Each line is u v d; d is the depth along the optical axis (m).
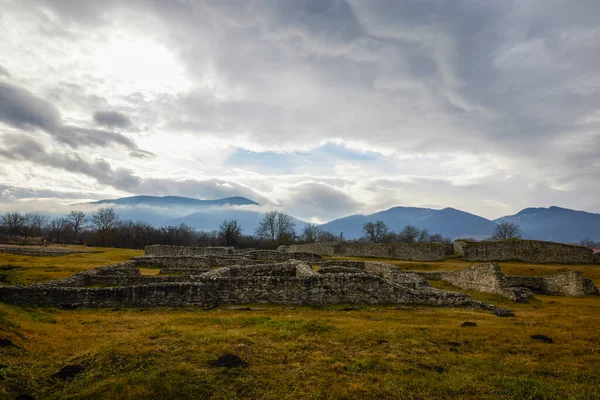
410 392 9.22
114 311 18.59
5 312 14.59
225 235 113.06
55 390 8.81
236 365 10.23
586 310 21.83
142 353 10.54
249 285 20.66
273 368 10.32
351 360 11.05
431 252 58.66
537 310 21.89
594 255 50.81
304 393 9.04
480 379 9.98
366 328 14.40
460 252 59.59
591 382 9.93
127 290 19.72
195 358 10.42
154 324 15.30
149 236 112.38
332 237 145.75
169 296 19.88
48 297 19.23
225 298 20.39
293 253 54.41
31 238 121.56
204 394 8.83
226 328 14.23
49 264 41.38
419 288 23.86
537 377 10.21
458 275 33.00
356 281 20.89
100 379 9.21
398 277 29.16
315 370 10.29
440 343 12.86
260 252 55.22
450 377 10.03
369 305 20.42
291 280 20.73
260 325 14.68
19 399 8.13
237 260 41.78
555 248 51.94
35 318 15.49
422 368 10.66
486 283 28.20
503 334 14.08
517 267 43.25
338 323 15.48
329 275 20.98
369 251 64.06
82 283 24.16
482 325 15.79
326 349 11.96
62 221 135.50
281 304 20.28
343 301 20.59
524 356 11.83
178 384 9.05
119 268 29.69
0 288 18.91
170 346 11.30
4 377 8.91
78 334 13.55
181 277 24.62
